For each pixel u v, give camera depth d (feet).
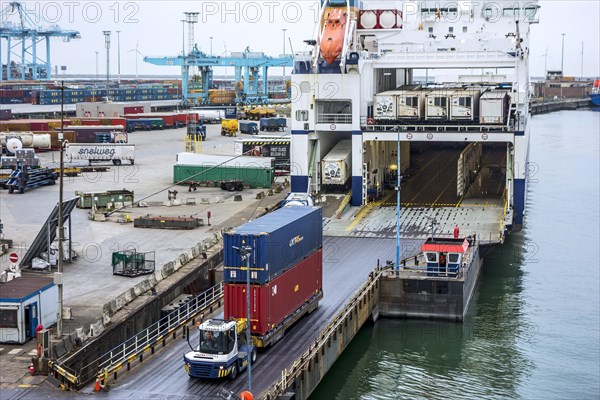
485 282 290.56
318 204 340.59
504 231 307.37
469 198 360.89
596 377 210.79
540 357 223.10
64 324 196.65
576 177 543.39
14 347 184.75
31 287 192.95
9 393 161.79
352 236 299.79
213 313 218.38
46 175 411.75
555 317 253.65
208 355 170.71
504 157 479.41
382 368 212.23
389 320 247.70
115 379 172.24
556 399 197.67
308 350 188.24
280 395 166.71
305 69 341.00
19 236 293.43
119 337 195.93
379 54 343.67
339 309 222.89
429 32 383.65
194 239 291.58
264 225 196.75
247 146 459.32
